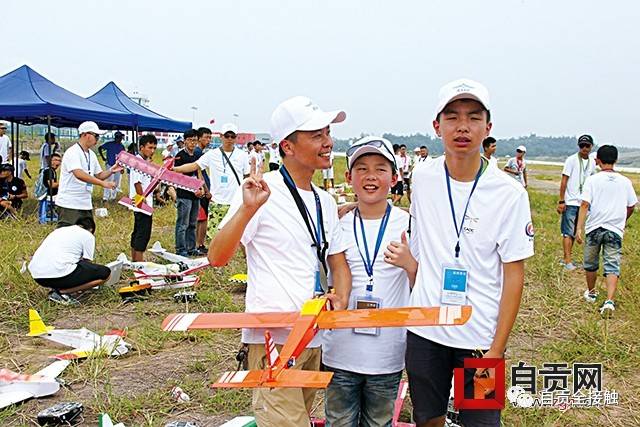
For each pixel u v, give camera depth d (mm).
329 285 3209
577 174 8594
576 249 10539
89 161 8203
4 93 13391
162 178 8406
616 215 6641
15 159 16984
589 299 6945
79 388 4562
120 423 3924
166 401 4348
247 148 17562
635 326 5965
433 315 2699
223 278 7875
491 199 2820
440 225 2904
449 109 2781
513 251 2789
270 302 2850
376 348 3076
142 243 8383
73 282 6598
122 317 6359
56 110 13062
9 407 4160
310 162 2879
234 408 4266
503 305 2824
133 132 17016
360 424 3266
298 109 2828
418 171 3043
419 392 2979
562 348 5445
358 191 3174
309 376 2471
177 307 6691
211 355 5156
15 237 9914
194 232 9750
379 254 3158
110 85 18531
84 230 6867
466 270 2857
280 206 2854
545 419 4160
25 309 6355
